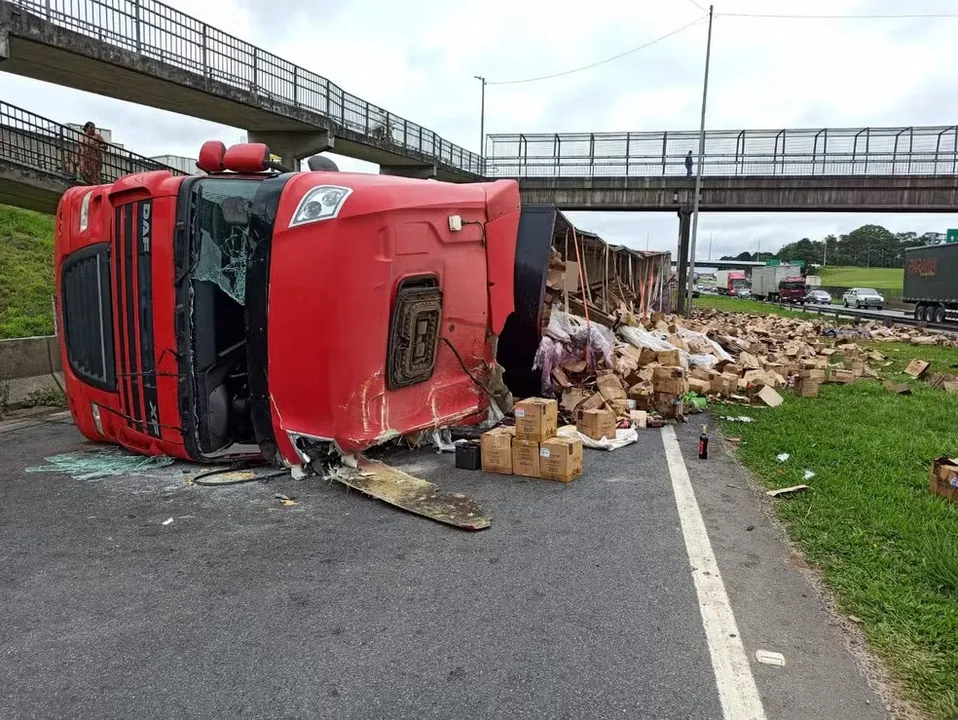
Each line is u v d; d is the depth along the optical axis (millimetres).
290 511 4887
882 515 4883
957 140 32156
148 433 5855
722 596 3682
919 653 3154
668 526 4719
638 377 8875
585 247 12281
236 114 22422
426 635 3252
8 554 4125
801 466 6238
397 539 4414
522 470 5852
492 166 37969
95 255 6000
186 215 5383
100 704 2715
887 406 9211
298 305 5266
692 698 2797
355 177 5570
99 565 3980
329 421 5434
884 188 32750
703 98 29828
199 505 4988
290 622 3357
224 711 2682
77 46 15398
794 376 11008
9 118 13781
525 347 8148
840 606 3605
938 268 32219
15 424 7719
